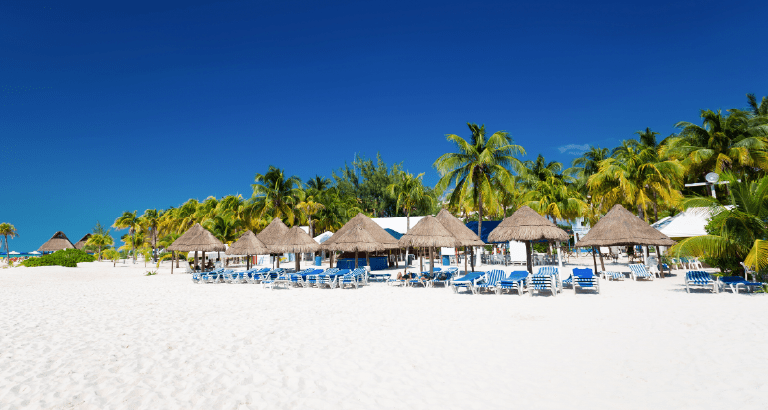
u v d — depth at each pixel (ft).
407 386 15.55
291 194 122.31
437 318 29.04
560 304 33.78
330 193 145.38
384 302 37.93
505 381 15.70
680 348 19.20
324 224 134.82
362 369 17.74
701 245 36.88
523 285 42.27
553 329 24.26
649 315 27.50
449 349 20.49
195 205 166.40
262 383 16.31
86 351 21.70
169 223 170.09
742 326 22.99
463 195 84.17
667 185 80.38
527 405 13.41
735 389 14.07
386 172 166.61
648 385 14.76
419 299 39.45
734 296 34.14
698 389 14.21
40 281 70.69
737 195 38.01
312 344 22.33
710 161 82.94
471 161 86.79
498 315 29.53
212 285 59.57
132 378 17.26
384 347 21.26
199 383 16.48
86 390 15.92
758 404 12.82
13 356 20.89
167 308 36.88
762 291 35.19
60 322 30.45
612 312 29.19
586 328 24.22
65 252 126.93
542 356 18.75
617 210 54.29
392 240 65.62
